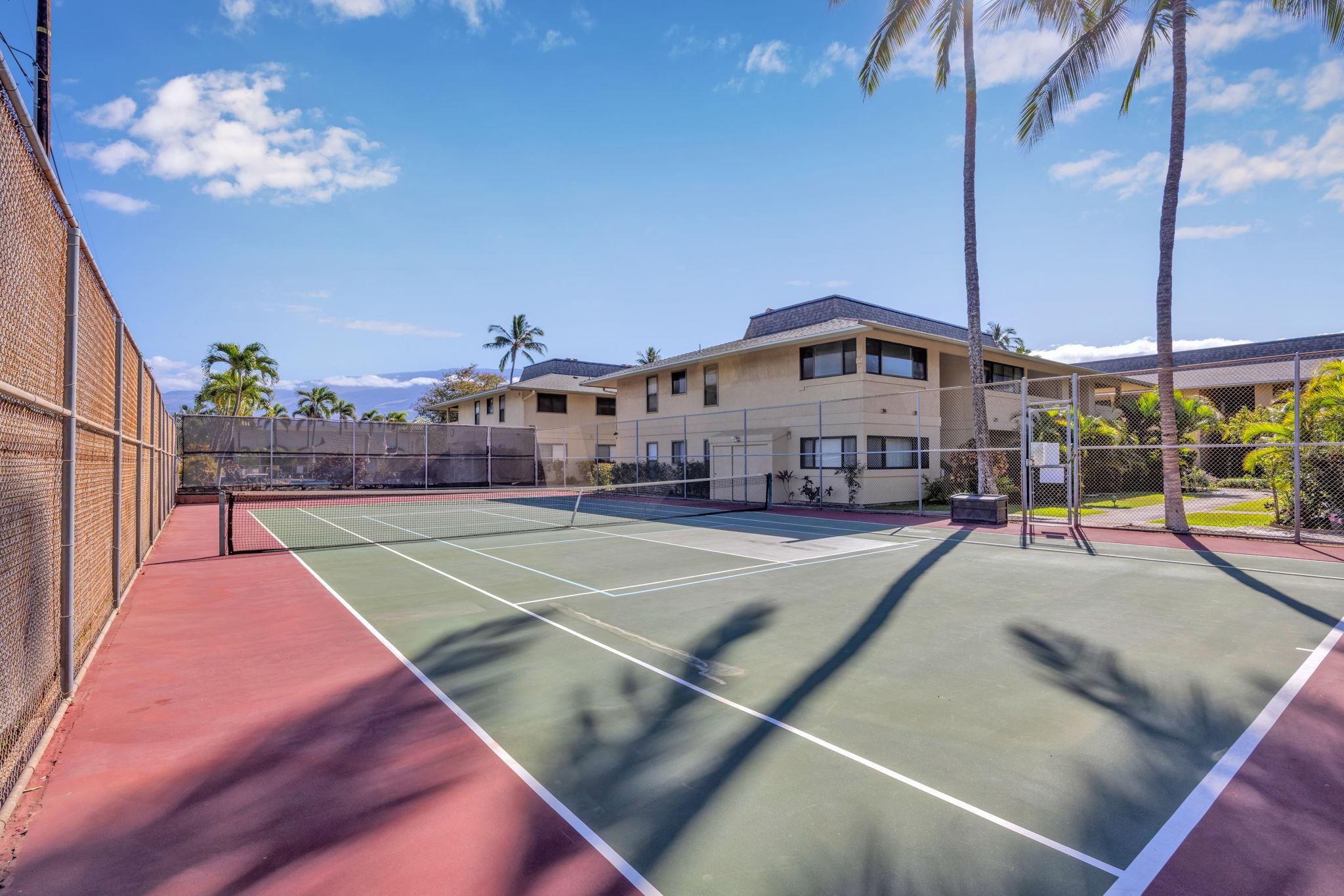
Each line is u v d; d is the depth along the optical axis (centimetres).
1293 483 1284
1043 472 1532
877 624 679
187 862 287
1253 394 3356
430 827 312
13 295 346
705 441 2703
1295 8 1248
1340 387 1356
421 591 864
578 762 378
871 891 263
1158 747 391
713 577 947
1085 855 287
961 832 305
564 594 837
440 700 475
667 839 301
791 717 439
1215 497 2402
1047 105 1541
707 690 491
